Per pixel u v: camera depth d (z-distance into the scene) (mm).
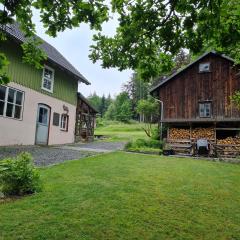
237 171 12031
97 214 5547
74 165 10844
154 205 6348
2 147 14453
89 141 26922
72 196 6590
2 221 4996
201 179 9602
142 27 4750
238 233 5109
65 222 5074
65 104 21453
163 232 4930
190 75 22516
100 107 117562
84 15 4453
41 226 4859
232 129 20219
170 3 4395
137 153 17469
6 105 15195
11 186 6504
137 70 5453
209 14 4336
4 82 4297
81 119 25219
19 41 14945
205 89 21812
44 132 18750
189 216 5805
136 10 4598
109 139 32469
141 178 9094
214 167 12781
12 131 15641
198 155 19766
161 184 8406
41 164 10781
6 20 4242
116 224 5125
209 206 6559
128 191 7344
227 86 21172
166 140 22047
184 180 9219
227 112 20828
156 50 5242
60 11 4457
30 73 17188
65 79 21531
